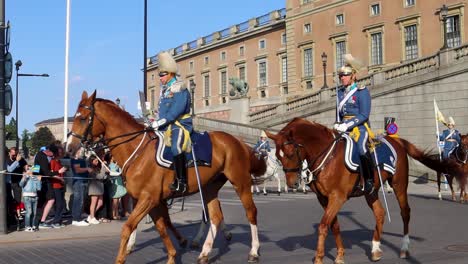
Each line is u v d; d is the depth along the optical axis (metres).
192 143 8.52
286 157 7.89
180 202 21.91
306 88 54.44
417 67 33.66
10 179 13.72
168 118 8.30
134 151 8.16
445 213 16.00
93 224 14.41
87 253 10.17
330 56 51.88
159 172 8.05
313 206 19.34
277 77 61.81
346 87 8.82
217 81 72.81
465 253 9.34
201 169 8.62
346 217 15.26
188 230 13.62
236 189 9.13
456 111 31.05
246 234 12.61
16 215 13.79
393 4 46.34
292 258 9.24
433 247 10.06
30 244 11.35
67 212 16.23
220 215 9.23
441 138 20.70
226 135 9.23
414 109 32.97
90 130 8.27
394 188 9.39
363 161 8.30
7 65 12.53
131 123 8.48
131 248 10.15
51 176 13.23
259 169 9.54
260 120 42.69
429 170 30.52
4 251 10.46
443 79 31.62
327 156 8.11
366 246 10.30
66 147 8.20
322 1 52.88
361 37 48.94
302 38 55.16
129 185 8.07
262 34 64.12
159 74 8.70
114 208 15.52
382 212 8.91
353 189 8.26
